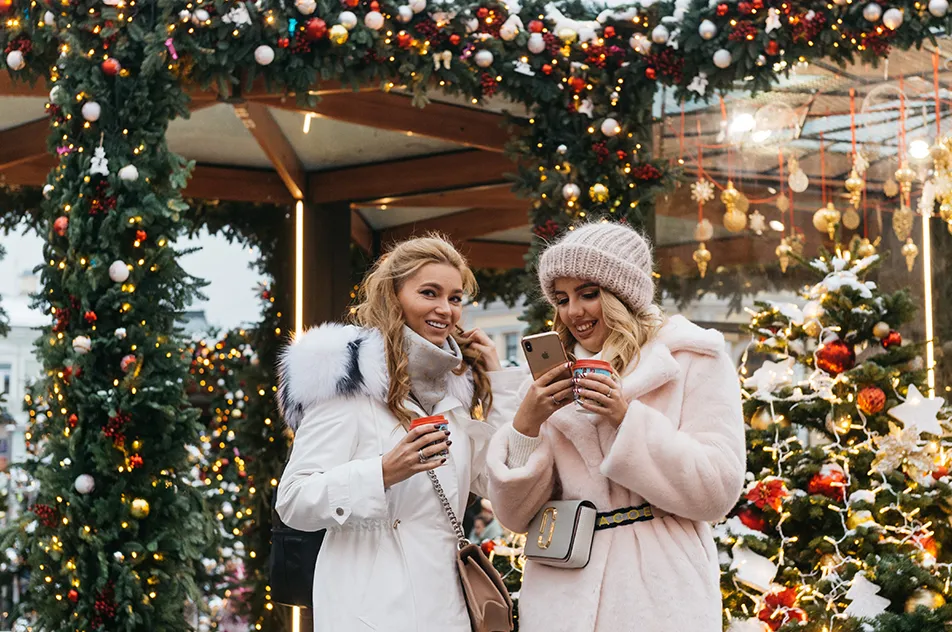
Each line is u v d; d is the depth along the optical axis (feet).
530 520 8.51
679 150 18.84
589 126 16.57
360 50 15.31
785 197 18.88
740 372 15.15
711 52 15.98
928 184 19.13
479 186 21.86
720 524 13.60
